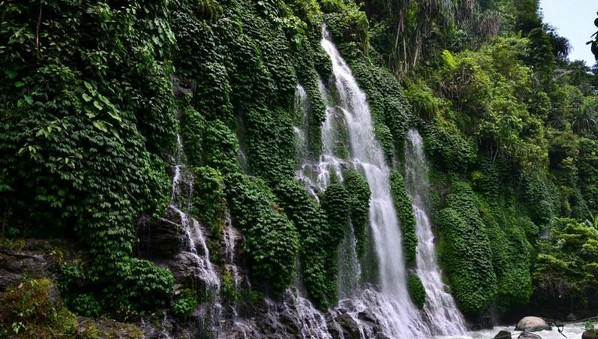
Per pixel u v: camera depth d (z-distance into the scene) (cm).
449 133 2256
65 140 828
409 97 2223
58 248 816
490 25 3169
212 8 1359
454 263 1956
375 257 1616
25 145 786
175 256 979
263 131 1408
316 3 2048
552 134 3142
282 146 1460
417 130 2180
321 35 1894
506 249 2155
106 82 933
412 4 2397
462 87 2441
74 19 890
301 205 1371
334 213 1448
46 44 859
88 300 823
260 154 1377
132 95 994
